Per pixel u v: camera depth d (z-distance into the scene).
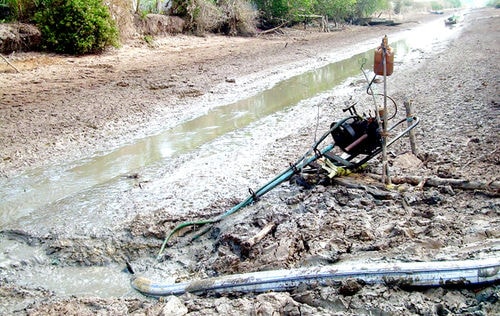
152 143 10.20
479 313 3.54
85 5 18.77
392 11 62.97
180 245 5.98
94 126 11.12
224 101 14.01
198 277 5.12
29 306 4.76
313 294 4.07
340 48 27.22
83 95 13.76
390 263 4.19
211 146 9.86
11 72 15.77
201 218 6.48
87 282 5.35
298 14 35.34
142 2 25.45
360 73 18.66
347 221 5.50
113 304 4.67
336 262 4.70
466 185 6.07
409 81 15.45
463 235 4.83
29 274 5.51
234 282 4.48
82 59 18.67
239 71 18.62
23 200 7.41
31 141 9.97
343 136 6.63
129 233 6.20
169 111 12.72
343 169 6.73
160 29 25.34
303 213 5.94
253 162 8.63
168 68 18.44
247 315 3.94
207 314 4.01
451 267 3.93
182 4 27.38
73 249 5.93
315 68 20.23
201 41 26.72
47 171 8.60
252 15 31.83
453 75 15.67
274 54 23.66
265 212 6.06
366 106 12.25
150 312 4.22
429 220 5.36
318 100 13.77
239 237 5.50
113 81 15.70
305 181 6.82
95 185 7.97
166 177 8.19
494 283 3.83
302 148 9.19
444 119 10.02
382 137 6.26
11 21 18.45
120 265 5.70
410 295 3.90
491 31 32.38
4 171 8.52
